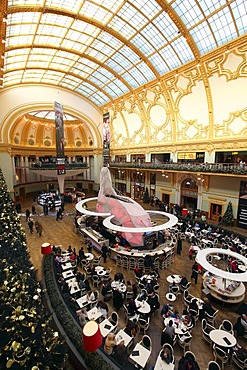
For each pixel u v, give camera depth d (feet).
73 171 84.17
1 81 69.31
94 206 76.18
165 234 45.57
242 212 55.36
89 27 56.54
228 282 29.17
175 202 74.08
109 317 24.50
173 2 42.75
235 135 52.65
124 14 50.85
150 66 63.05
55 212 72.64
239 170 48.44
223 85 51.60
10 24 50.08
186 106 62.85
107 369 14.53
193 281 32.60
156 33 53.06
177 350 20.74
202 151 61.05
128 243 41.29
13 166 87.04
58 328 19.03
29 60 70.64
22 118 89.97
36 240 47.96
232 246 39.91
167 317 22.68
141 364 16.96
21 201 90.94
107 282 28.81
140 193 92.12
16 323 8.53
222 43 46.68
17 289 10.70
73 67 78.48
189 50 52.85
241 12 39.86
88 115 100.68
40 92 86.48
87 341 13.34
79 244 46.14
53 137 110.32
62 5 48.39
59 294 24.07
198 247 40.29
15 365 7.39
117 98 88.17
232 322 24.54
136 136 86.99
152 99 72.69
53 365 8.92
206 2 41.04
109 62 71.87
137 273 31.83
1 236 16.06
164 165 68.49
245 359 18.10
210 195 62.49
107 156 89.20
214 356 20.08
